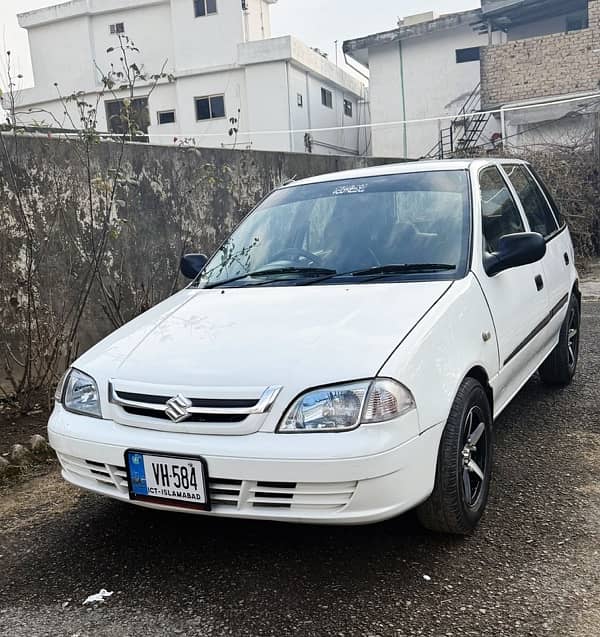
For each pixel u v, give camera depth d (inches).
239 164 294.4
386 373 98.9
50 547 124.7
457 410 110.2
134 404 105.9
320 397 97.3
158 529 128.8
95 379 113.7
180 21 956.6
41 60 1047.0
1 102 217.8
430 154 825.5
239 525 127.5
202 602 103.1
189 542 122.6
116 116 258.5
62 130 233.5
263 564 113.0
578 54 681.0
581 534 116.3
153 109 991.6
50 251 212.8
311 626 95.3
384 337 105.7
